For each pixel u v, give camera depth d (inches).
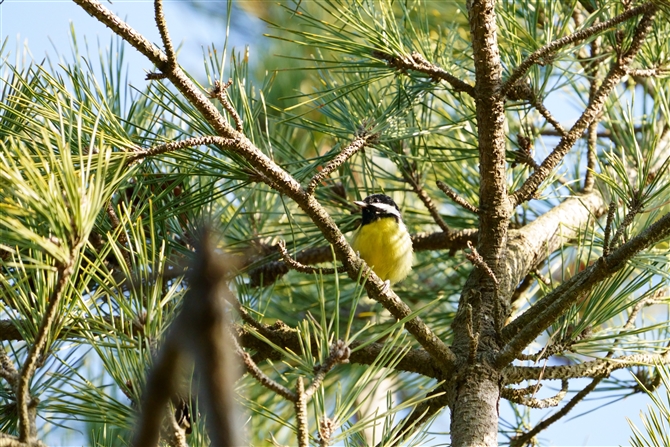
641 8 240.1
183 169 235.3
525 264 282.0
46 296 163.0
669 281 217.3
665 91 311.7
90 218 144.0
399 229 332.2
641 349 228.1
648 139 325.4
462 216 360.5
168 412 157.2
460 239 334.6
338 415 165.3
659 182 219.3
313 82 387.9
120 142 194.2
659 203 212.1
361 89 292.2
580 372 232.4
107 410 173.3
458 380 227.0
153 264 179.6
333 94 286.8
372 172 320.5
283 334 243.8
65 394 178.2
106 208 202.8
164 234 231.5
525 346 221.0
